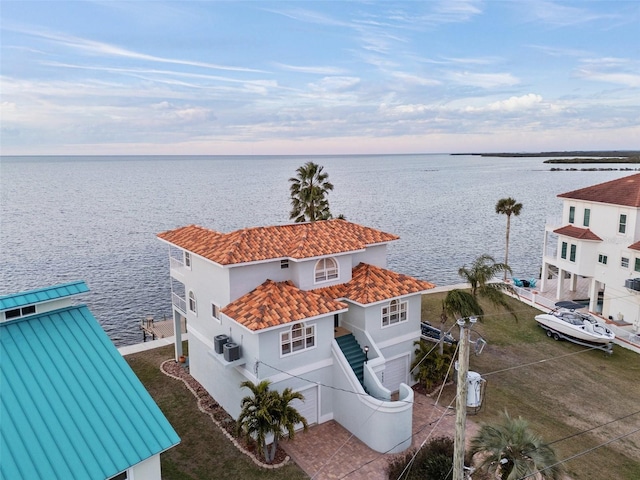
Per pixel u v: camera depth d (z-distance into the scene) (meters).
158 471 12.87
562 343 31.48
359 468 18.59
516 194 157.25
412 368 25.22
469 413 20.08
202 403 23.88
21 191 170.62
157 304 50.66
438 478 16.83
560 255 39.94
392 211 119.81
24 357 14.19
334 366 21.94
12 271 62.09
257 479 17.94
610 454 19.38
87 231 90.19
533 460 14.05
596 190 38.00
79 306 16.94
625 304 34.06
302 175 44.91
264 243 23.53
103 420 12.78
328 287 24.14
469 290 42.59
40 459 11.27
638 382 25.84
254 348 19.81
